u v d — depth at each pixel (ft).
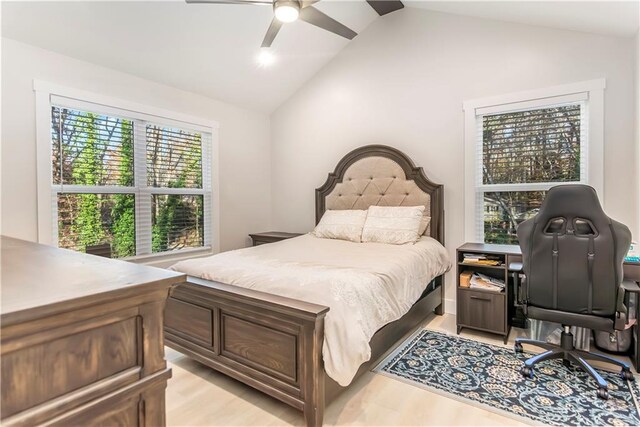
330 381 5.74
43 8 8.19
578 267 6.61
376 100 13.11
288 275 6.67
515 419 5.82
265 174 15.93
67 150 9.75
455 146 11.46
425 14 12.00
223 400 6.45
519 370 7.45
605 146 9.16
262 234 14.76
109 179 10.70
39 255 4.17
